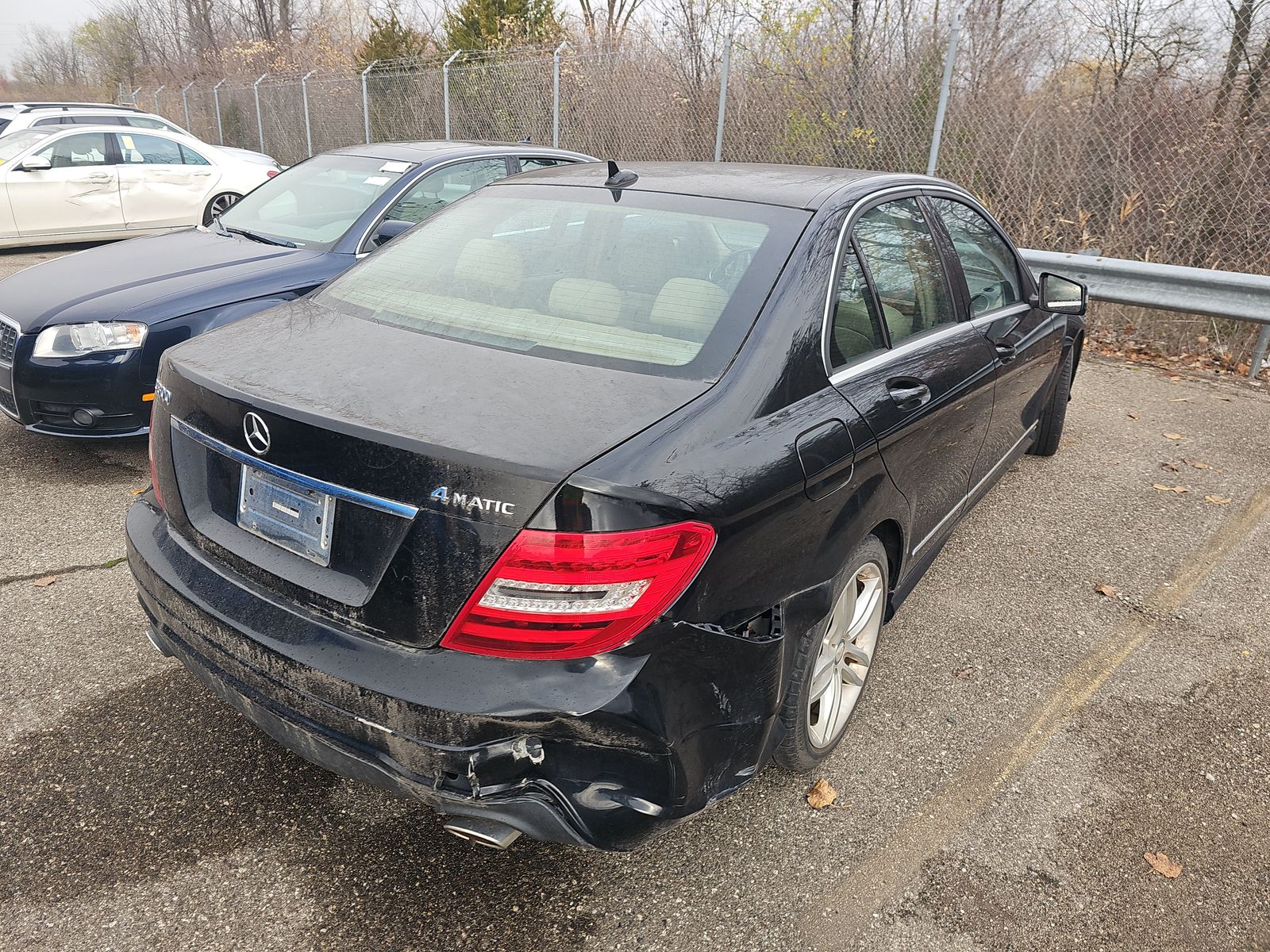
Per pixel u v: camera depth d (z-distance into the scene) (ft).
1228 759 9.37
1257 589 12.85
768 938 7.06
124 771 8.55
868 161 29.63
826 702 8.57
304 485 6.39
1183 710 10.16
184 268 15.76
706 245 8.31
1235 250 24.58
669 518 5.80
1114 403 20.90
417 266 9.18
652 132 34.76
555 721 5.73
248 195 19.70
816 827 8.21
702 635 6.14
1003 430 12.31
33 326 14.17
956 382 9.68
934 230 10.47
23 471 15.28
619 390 6.73
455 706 5.76
